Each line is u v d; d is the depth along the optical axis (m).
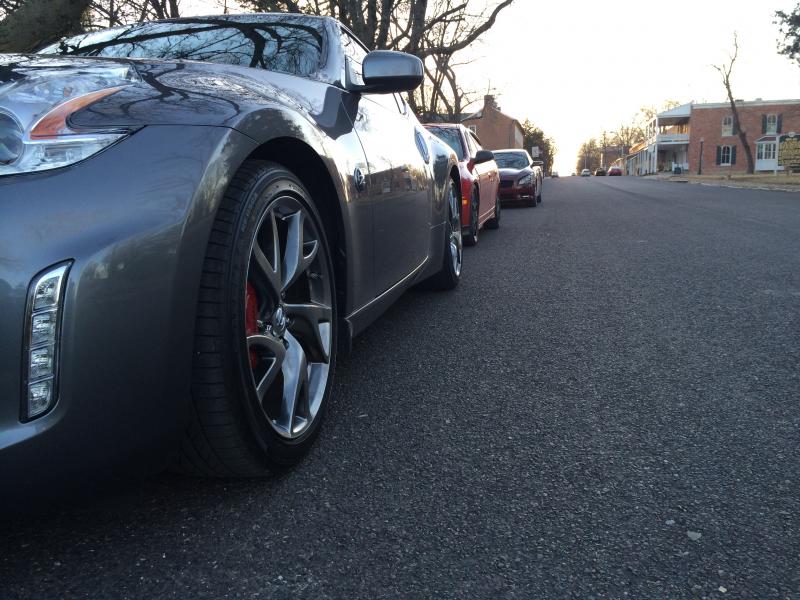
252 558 1.72
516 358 3.41
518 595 1.58
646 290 5.02
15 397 1.44
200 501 2.00
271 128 2.04
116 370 1.55
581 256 6.87
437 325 4.12
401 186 3.31
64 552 1.74
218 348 1.77
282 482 2.12
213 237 1.80
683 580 1.63
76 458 1.52
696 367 3.20
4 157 1.54
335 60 3.13
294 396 2.14
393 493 2.05
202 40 3.18
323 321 2.40
